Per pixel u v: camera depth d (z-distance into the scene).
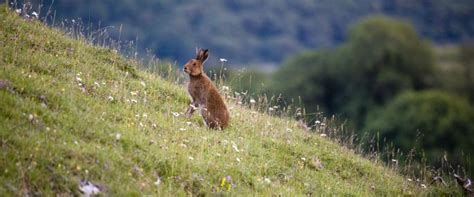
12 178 35.19
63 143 38.94
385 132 173.75
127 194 37.53
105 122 43.72
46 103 43.06
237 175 44.56
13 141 37.44
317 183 49.34
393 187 55.03
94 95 48.31
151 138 44.56
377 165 60.19
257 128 56.22
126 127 44.69
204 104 52.44
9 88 42.53
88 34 61.47
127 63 58.31
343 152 58.88
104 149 40.22
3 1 60.00
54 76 48.56
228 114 53.22
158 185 39.81
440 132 168.25
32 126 39.53
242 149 48.78
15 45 50.50
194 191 41.38
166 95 56.06
